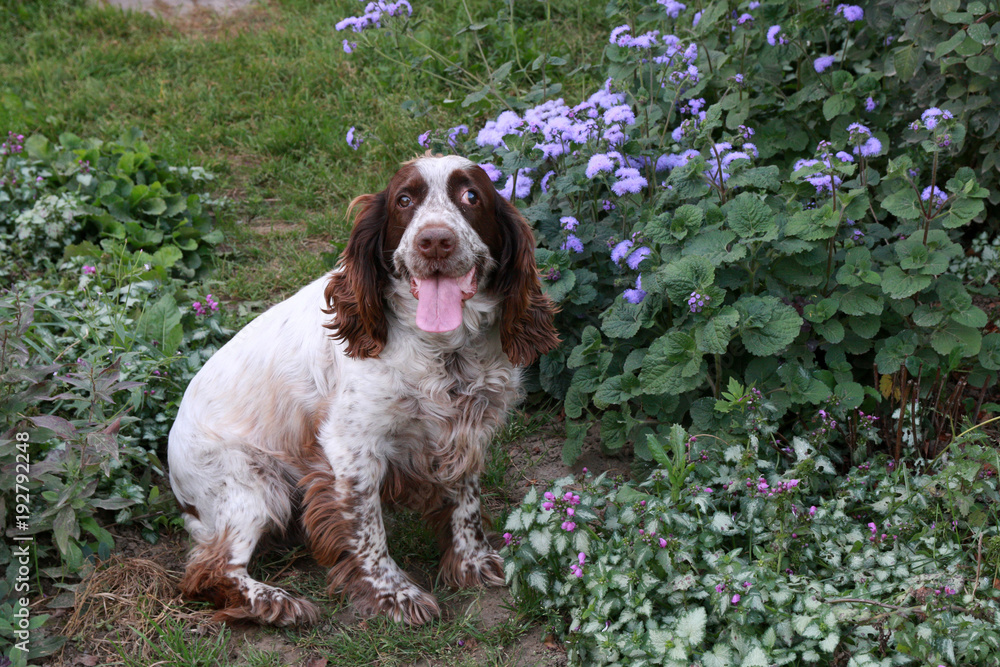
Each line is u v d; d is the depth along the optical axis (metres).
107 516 3.76
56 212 5.54
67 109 7.50
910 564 3.02
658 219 3.91
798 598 2.83
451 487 3.48
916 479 3.38
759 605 2.75
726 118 5.20
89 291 4.85
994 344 3.85
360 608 3.30
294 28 8.76
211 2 9.55
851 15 4.65
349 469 3.28
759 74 5.19
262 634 3.22
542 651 3.10
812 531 3.12
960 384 3.77
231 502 3.39
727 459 3.34
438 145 4.91
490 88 5.38
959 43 4.23
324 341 3.35
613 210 4.50
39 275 5.54
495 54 7.43
